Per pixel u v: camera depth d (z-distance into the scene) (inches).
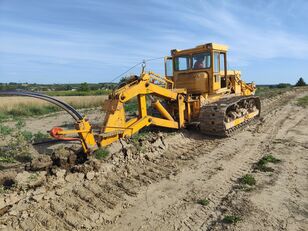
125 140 267.0
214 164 262.5
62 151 230.8
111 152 245.6
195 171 245.4
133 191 204.8
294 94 967.0
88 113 681.0
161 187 213.6
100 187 206.8
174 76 396.2
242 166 256.5
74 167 215.9
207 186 215.6
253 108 454.6
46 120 560.4
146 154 267.9
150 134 331.0
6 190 183.6
